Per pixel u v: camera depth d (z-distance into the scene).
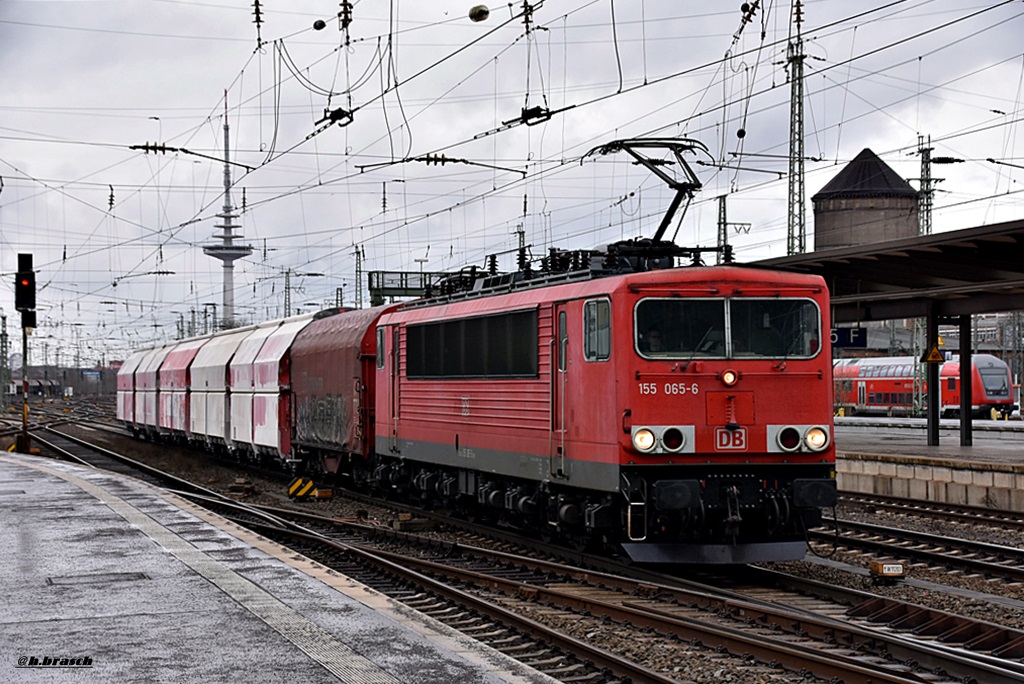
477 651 8.66
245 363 34.22
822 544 18.33
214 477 33.66
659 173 17.95
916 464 26.22
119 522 16.20
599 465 14.95
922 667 9.91
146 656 8.51
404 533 19.16
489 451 18.64
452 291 21.67
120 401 56.34
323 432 27.53
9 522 16.17
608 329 14.79
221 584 11.39
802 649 10.27
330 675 7.97
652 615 11.82
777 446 14.57
